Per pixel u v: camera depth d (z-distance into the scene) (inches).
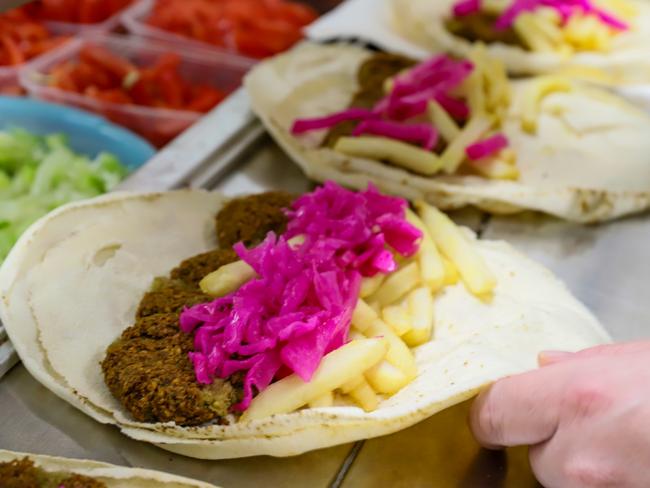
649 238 19.7
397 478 14.7
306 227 16.8
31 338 15.5
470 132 20.6
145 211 18.1
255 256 15.8
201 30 28.2
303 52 24.7
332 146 20.9
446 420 15.6
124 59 27.3
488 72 22.4
